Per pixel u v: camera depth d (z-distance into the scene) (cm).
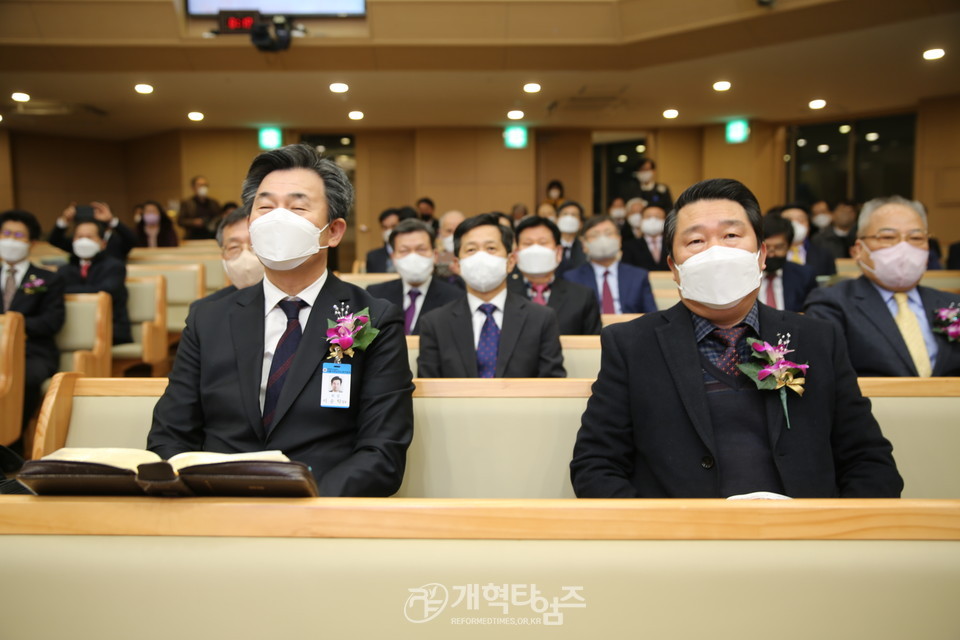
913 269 238
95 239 487
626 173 1381
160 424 166
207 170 1230
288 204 171
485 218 272
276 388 166
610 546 93
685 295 162
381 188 1243
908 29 719
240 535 95
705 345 166
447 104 1032
